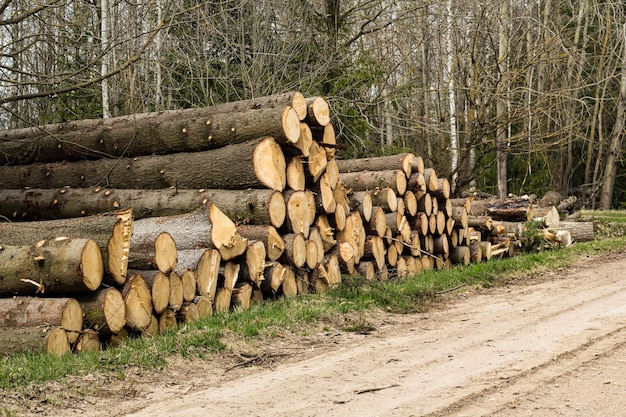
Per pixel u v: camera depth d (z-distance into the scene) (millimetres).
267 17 20719
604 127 37812
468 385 6219
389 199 13328
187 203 10852
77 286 7801
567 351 7250
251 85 19219
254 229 10461
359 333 9031
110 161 12180
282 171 10797
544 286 12188
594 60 35375
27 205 12391
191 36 19562
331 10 21531
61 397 6238
